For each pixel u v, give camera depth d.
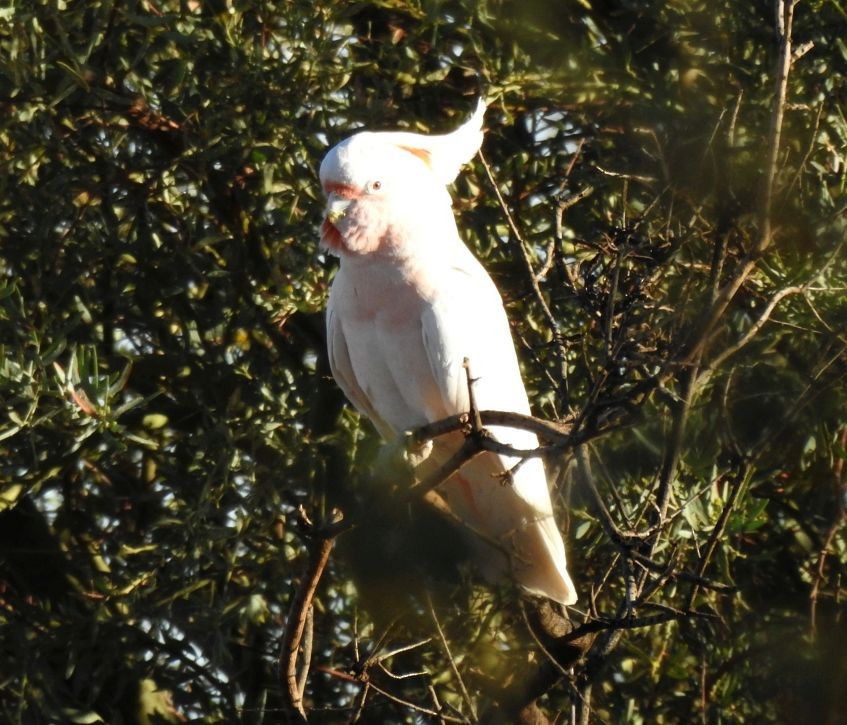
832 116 9.80
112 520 11.64
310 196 10.49
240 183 10.89
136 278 10.97
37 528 11.48
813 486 10.29
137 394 10.95
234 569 10.31
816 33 10.34
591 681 8.20
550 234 10.49
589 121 10.77
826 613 9.44
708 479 8.76
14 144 10.81
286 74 10.31
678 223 8.84
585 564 10.27
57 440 10.56
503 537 9.32
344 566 10.34
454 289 9.20
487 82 10.43
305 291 10.40
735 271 6.96
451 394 9.17
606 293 8.08
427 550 9.80
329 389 10.95
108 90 10.65
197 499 10.35
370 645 9.88
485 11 10.31
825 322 8.80
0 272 10.98
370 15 11.13
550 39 10.49
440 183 9.42
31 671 10.61
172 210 10.84
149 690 11.48
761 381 9.39
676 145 9.12
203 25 10.42
